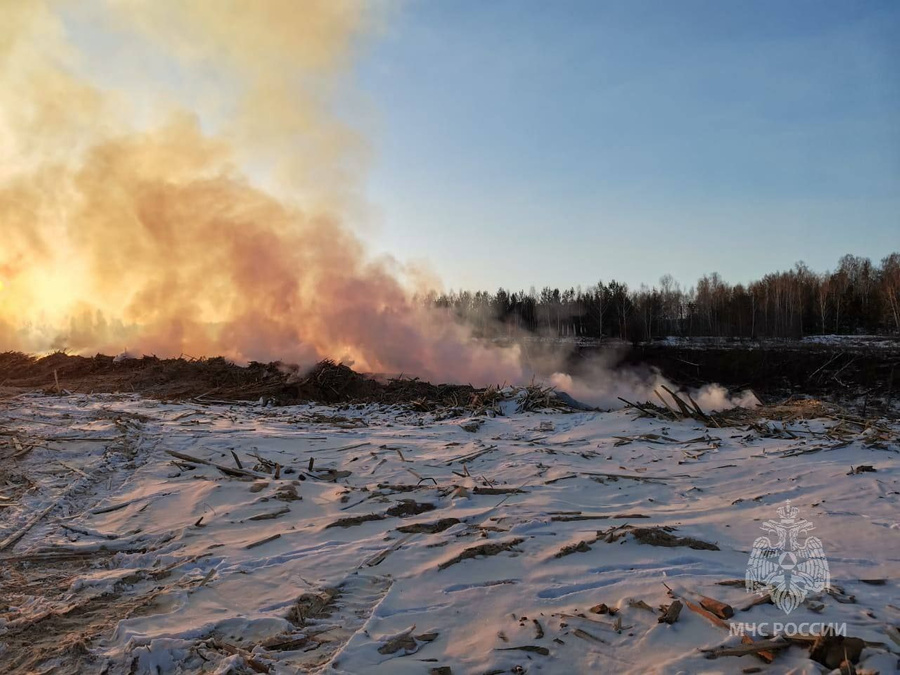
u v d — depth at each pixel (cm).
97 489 812
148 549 620
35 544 625
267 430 1159
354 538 636
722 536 600
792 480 806
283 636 433
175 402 1492
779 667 357
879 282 5478
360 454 999
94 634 441
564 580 504
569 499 756
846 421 1166
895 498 707
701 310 5972
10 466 873
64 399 1443
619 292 5725
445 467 918
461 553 561
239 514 715
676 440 1100
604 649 396
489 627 438
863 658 355
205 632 439
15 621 462
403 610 471
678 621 420
